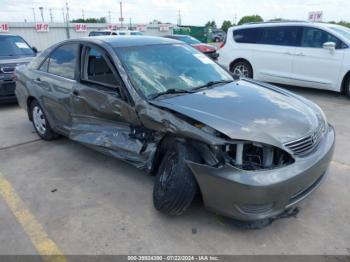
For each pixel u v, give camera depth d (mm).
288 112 2766
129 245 2498
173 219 2791
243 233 2598
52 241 2574
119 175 3621
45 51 4559
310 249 2402
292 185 2336
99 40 3664
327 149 2689
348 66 6617
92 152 4297
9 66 6699
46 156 4215
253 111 2697
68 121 4020
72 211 2961
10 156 4262
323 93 7535
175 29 37906
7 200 3188
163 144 2854
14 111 6648
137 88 3039
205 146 2449
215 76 3664
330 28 6910
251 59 8172
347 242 2463
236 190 2281
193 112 2625
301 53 7227
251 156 2383
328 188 3215
